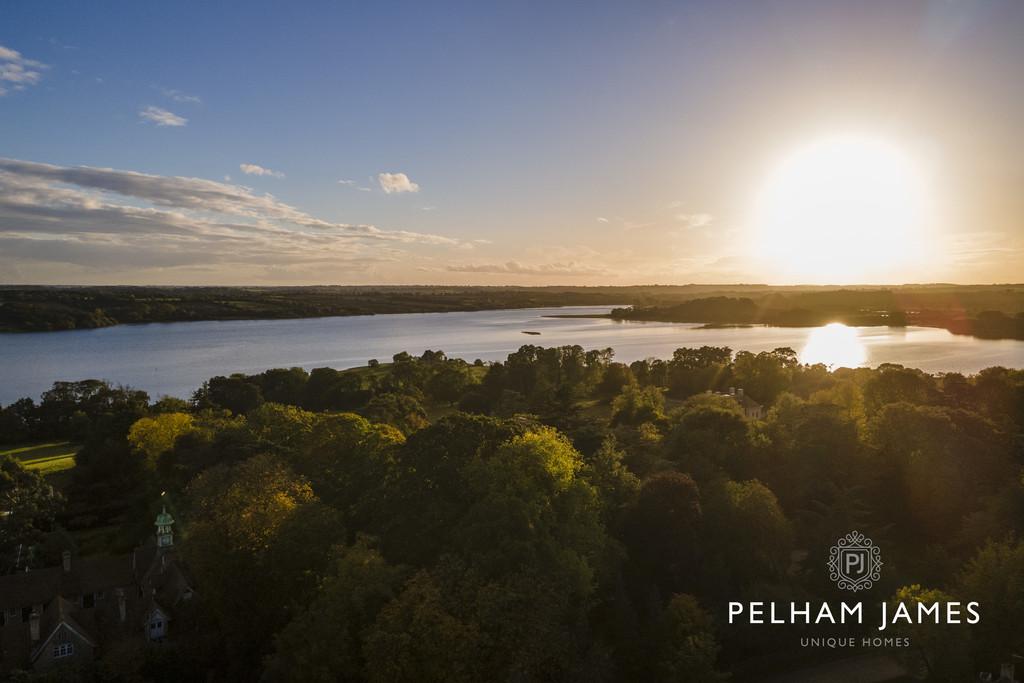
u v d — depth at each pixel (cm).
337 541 6247
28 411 17875
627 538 6819
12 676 5656
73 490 10650
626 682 5394
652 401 15062
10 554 7862
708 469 8406
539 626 4828
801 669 5669
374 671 4662
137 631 6662
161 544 7338
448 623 4709
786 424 10338
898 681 5447
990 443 8706
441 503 6188
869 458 8662
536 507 5791
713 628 5669
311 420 10475
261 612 6150
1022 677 5319
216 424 11694
